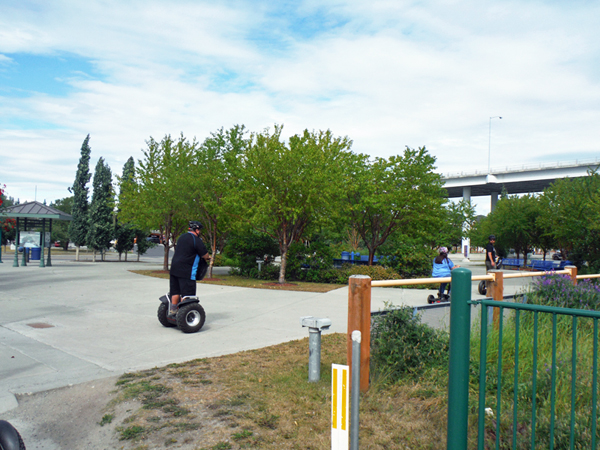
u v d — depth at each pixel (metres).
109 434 3.92
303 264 17.50
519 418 3.56
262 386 4.77
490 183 63.66
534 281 7.75
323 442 3.54
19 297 11.61
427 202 17.19
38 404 4.66
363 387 4.50
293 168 14.45
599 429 3.18
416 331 4.95
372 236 18.48
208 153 18.22
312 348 4.89
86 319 8.81
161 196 18.70
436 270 10.85
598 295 6.94
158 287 13.82
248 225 15.74
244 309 10.05
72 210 30.00
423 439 3.56
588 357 4.50
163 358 6.05
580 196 22.61
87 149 30.97
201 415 4.09
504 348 5.09
